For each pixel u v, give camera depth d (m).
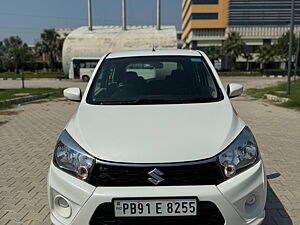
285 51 43.97
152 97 3.01
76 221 2.05
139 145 2.13
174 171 2.00
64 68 39.94
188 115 2.53
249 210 2.10
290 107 10.31
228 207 1.97
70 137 2.39
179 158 2.03
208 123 2.39
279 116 8.59
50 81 34.88
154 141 2.16
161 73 3.38
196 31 62.81
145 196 1.96
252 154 2.23
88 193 2.02
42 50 63.16
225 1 60.44
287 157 4.77
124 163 2.03
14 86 25.47
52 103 12.58
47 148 5.55
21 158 4.98
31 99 13.77
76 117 2.74
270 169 4.25
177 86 3.17
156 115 2.55
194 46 63.69
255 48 61.62
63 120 8.45
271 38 60.41
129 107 2.79
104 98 3.07
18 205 3.33
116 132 2.31
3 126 7.69
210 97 2.98
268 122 7.68
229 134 2.27
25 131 7.06
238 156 2.14
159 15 43.94
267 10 59.66
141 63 3.48
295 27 58.78
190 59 3.54
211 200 1.96
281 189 3.57
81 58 34.94
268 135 6.23
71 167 2.18
